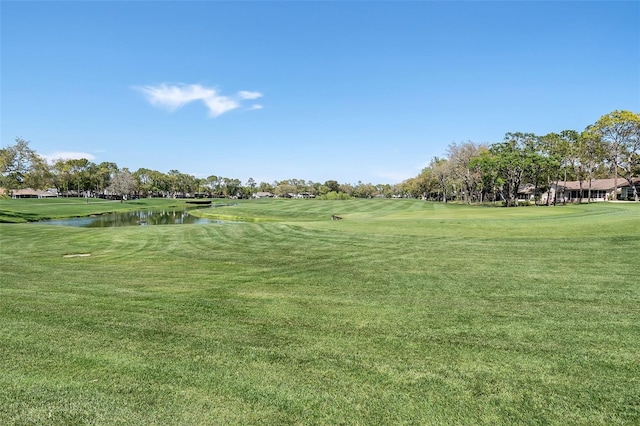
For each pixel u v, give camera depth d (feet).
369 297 21.84
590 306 19.06
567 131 176.96
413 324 17.12
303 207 183.21
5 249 47.24
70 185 350.84
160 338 15.74
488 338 15.35
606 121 164.35
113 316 18.67
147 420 10.11
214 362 13.46
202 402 10.96
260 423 10.00
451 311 18.85
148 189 419.74
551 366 12.91
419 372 12.62
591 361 13.20
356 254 37.04
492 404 10.72
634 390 11.33
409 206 173.17
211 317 18.51
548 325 16.61
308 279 27.07
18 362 13.47
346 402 10.91
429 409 10.53
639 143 163.12
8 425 9.91
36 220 135.64
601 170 231.50
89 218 147.74
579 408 10.50
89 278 28.48
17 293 23.49
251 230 62.13
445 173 251.39
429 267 29.68
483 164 189.37
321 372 12.67
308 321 17.79
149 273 30.45
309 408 10.64
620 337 15.15
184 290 24.21
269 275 28.89
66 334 16.19
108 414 10.39
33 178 150.92
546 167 173.88
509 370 12.67
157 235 58.65
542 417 10.12
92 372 12.74
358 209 162.40
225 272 30.42
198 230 63.82
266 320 17.99
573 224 51.01
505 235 45.55
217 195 511.40
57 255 42.22
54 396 11.27
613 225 46.52
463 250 36.63
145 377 12.39
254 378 12.30
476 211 99.60
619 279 24.04
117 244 50.75
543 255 32.50
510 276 25.77
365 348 14.58
